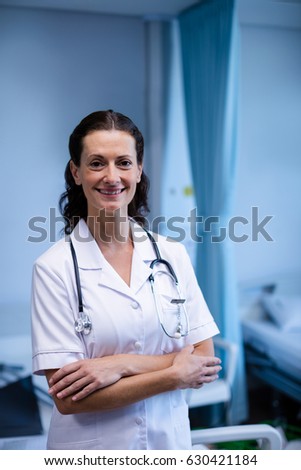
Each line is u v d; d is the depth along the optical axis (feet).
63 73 9.75
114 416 3.76
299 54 11.49
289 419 9.70
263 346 10.14
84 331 3.69
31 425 6.77
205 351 4.16
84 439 3.75
